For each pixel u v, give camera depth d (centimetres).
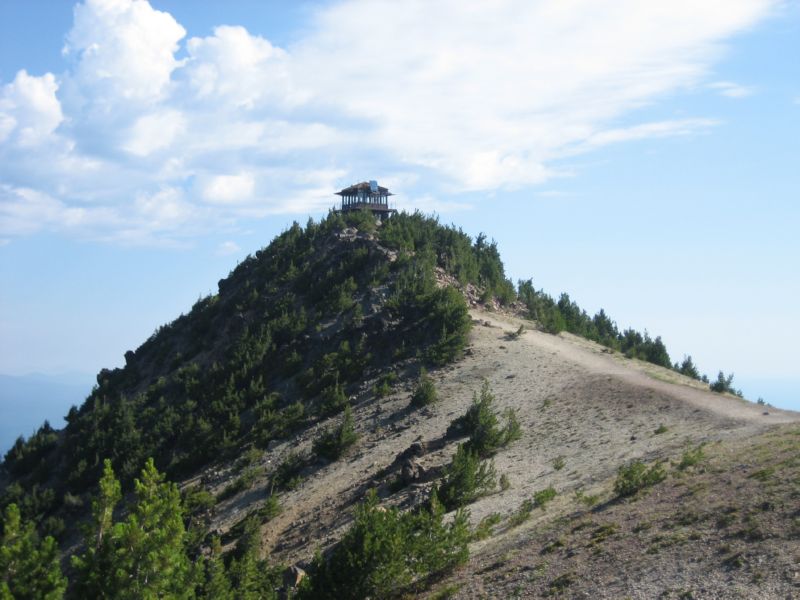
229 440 5938
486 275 9056
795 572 1653
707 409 3828
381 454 4625
